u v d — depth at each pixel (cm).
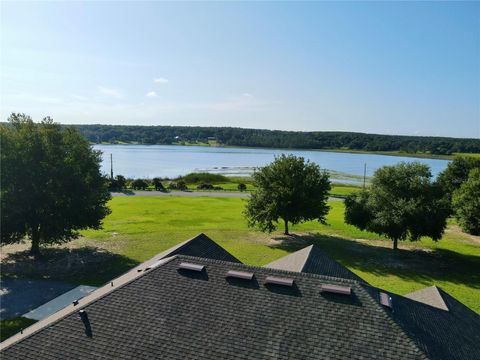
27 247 4956
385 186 5097
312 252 2612
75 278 3822
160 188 10981
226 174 16425
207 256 2741
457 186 8319
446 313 1975
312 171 5825
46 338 1520
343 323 1439
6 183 4006
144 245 5066
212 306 1586
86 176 4553
